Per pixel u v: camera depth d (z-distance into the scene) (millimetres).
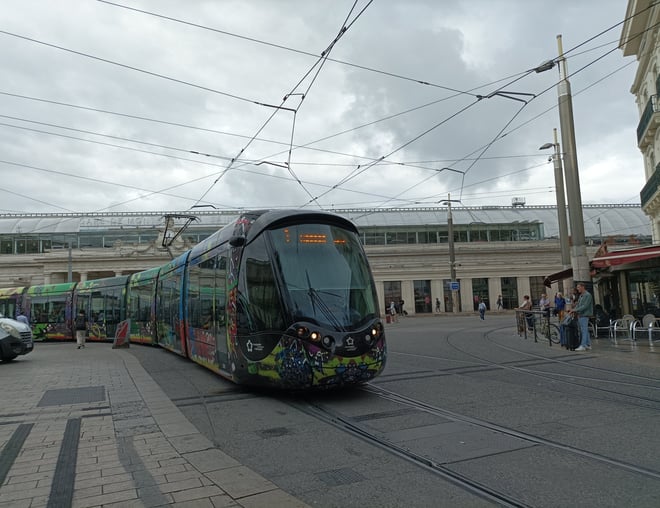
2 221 67750
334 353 7934
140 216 65250
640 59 24375
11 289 30125
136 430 6734
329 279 8477
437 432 6320
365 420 7016
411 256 58531
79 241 62125
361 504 4277
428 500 4309
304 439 6254
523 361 12375
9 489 4688
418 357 13789
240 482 4754
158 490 4578
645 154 26000
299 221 8859
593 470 4848
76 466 5305
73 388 9945
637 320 16141
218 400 8719
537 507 4082
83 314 21281
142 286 21047
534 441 5801
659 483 4477
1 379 11477
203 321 11430
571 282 21672
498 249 58938
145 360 15055
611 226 66812
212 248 11062
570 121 17234
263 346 8312
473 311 54062
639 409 7137
